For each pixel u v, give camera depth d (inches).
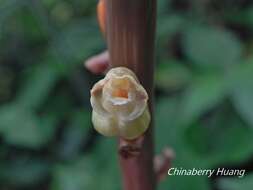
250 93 10.4
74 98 13.4
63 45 13.1
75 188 10.9
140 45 4.0
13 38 15.0
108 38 4.1
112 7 4.0
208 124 10.8
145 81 4.1
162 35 12.6
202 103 10.5
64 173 11.1
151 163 4.7
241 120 10.7
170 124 10.7
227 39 11.9
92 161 11.2
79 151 12.8
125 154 4.2
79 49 13.0
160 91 12.1
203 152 10.6
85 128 12.8
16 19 14.3
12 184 13.0
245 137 10.6
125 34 4.0
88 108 13.2
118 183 10.5
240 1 13.5
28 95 13.2
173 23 12.4
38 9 13.3
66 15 14.8
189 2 13.2
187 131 10.5
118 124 3.9
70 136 12.9
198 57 11.8
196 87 10.9
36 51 15.1
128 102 3.8
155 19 4.0
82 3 14.8
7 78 15.2
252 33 13.3
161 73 12.0
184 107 10.9
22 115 12.9
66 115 13.3
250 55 12.5
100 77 13.2
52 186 11.8
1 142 13.5
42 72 13.4
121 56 4.1
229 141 10.6
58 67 13.2
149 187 4.8
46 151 13.1
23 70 15.0
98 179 10.7
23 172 13.0
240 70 10.8
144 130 3.9
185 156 10.4
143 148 4.5
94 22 13.5
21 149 13.3
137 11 4.0
